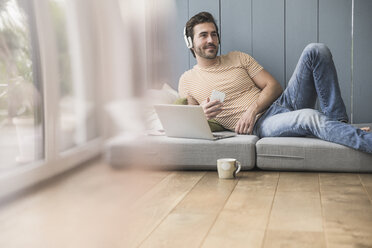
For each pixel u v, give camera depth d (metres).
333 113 2.78
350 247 1.25
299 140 2.56
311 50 2.80
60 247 0.17
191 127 2.58
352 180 2.26
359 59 3.51
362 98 3.54
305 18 3.54
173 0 0.26
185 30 3.23
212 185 2.21
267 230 1.43
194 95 3.17
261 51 3.61
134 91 0.20
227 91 3.09
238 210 1.70
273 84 3.08
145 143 0.22
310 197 1.91
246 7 3.59
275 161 2.54
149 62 0.22
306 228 1.45
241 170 2.62
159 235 1.38
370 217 1.57
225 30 3.63
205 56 3.13
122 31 0.19
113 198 0.20
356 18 3.49
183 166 2.62
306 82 2.89
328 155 2.46
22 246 0.16
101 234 0.19
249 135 2.83
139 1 0.21
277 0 3.56
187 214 1.65
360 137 2.40
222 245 1.28
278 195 1.96
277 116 2.81
